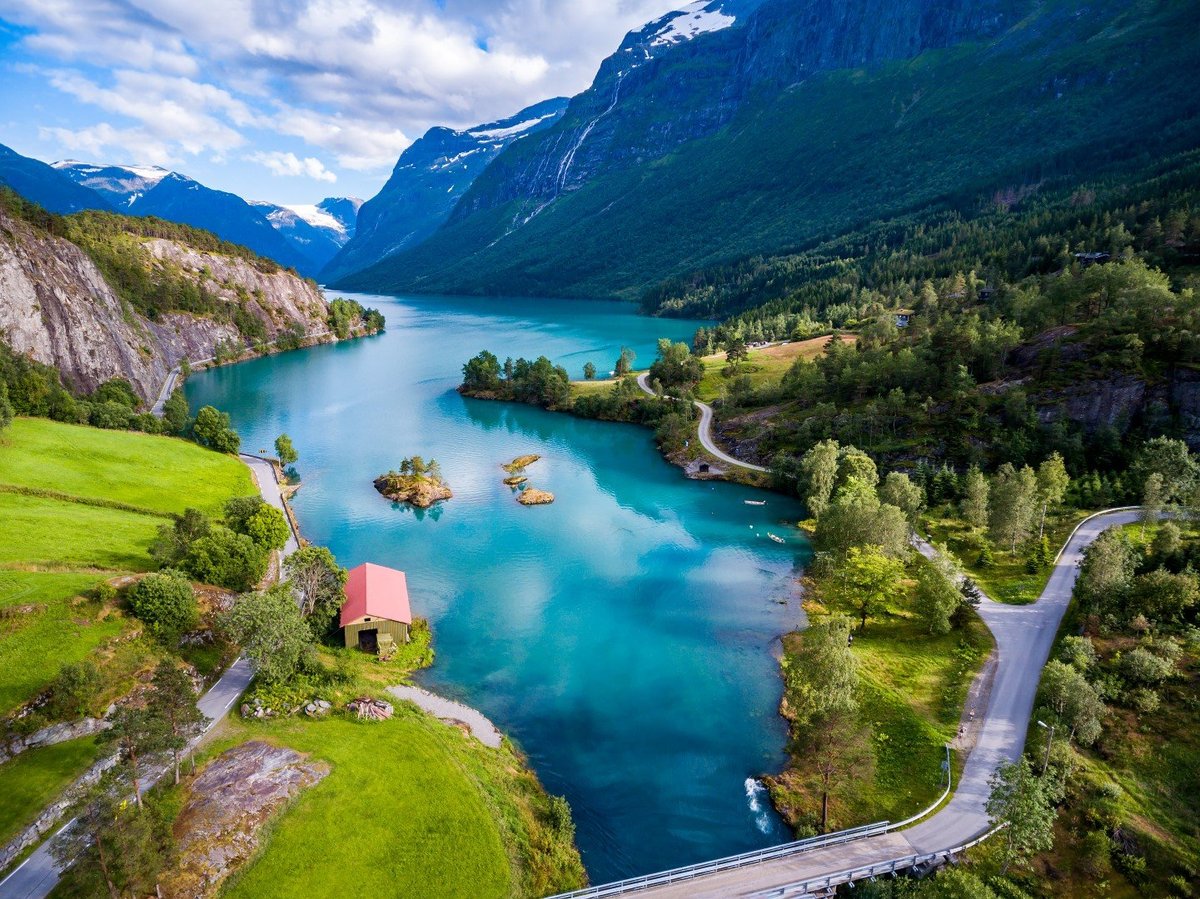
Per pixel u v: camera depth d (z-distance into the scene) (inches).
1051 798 2146.9
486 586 3996.1
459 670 3174.2
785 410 6811.0
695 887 1972.2
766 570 4212.6
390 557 4360.2
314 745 2395.4
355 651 3213.6
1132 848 2021.4
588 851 2207.2
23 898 1752.0
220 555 3267.7
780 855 2095.2
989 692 2787.9
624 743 2721.5
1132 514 4160.9
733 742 2738.7
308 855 1959.9
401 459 6402.6
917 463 5147.6
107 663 2546.8
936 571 3292.3
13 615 2632.9
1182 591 2883.9
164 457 5329.7
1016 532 3897.6
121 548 3533.5
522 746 2696.9
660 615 3693.4
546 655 3309.5
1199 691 2524.6
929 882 1919.3
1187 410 4714.6
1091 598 3122.5
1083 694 2404.0
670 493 5595.5
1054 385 5206.7
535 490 5492.1
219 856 1905.8
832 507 4037.9
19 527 3474.4
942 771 2412.6
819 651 2527.1
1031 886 1945.1
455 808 2192.4
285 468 6058.1
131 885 1723.7
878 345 7239.2
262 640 2605.8
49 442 4965.6
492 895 1921.8
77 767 2178.9
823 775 2484.0
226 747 2348.7
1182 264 7327.8
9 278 6786.4
